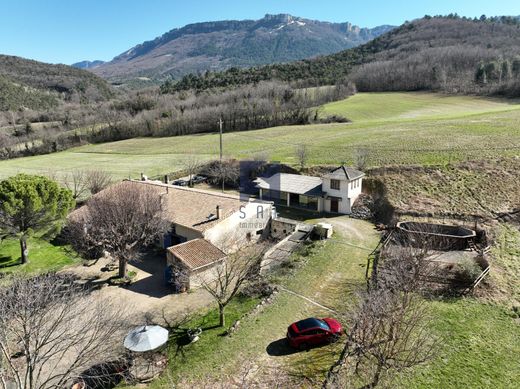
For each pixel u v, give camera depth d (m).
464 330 24.77
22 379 21.25
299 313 28.09
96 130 118.94
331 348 24.03
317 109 106.12
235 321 27.53
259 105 104.88
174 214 40.56
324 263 35.19
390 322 20.58
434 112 102.00
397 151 61.59
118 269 36.38
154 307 29.81
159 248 40.94
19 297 19.02
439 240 36.66
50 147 106.12
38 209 34.53
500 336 24.28
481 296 28.48
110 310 23.69
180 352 24.48
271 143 80.69
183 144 93.50
